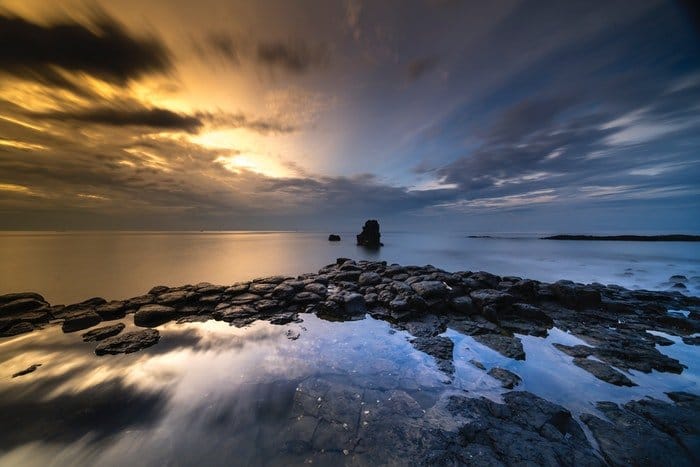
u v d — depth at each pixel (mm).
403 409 6512
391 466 5004
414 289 14500
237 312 12648
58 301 17688
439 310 13039
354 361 8758
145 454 5340
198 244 73188
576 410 6559
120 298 18500
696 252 50844
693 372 8211
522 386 7504
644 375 8062
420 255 45281
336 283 17000
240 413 6422
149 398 6977
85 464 5168
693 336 10930
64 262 34938
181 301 13570
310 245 69188
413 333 10953
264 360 8805
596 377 7934
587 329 11320
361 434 5762
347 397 6957
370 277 16562
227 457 5254
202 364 8555
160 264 33219
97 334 10453
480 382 7656
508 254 46344
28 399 6934
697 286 21188
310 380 7715
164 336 10586
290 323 12023
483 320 12281
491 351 9539
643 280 25031
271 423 6105
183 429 5961
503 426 5906
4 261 36062
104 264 33094
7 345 9766
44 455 5367
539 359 9023
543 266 33750
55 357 8961
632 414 6273
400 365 8531
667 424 5867
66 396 7059
